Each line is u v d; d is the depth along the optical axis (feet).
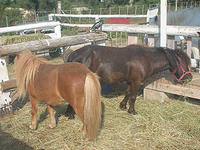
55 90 9.84
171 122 12.05
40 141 10.73
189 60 13.08
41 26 24.75
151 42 17.13
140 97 15.72
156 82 14.58
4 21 61.67
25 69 10.62
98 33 17.17
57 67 10.05
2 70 12.79
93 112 8.91
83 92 9.18
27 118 12.96
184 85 13.64
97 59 12.82
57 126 12.00
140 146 10.26
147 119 12.46
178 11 28.04
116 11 76.79
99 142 10.49
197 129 11.35
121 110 13.74
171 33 15.49
